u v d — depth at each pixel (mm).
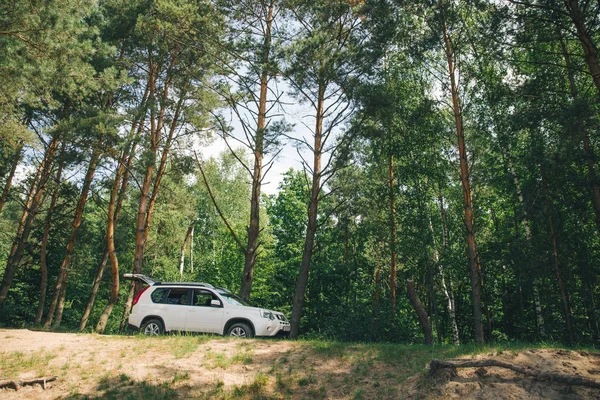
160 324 12836
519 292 22234
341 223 23328
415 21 18719
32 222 25297
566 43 18078
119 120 18078
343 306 21938
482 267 21781
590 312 18875
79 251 29875
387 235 21641
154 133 20609
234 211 38531
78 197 25531
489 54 17250
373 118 16703
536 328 20375
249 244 18094
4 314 30516
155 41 19078
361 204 21094
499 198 24203
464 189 16031
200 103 20297
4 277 23719
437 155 20703
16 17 13414
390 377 7949
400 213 20594
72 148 18297
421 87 20875
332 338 17531
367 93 15758
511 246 18422
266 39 18344
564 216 17359
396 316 18109
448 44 17359
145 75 22078
